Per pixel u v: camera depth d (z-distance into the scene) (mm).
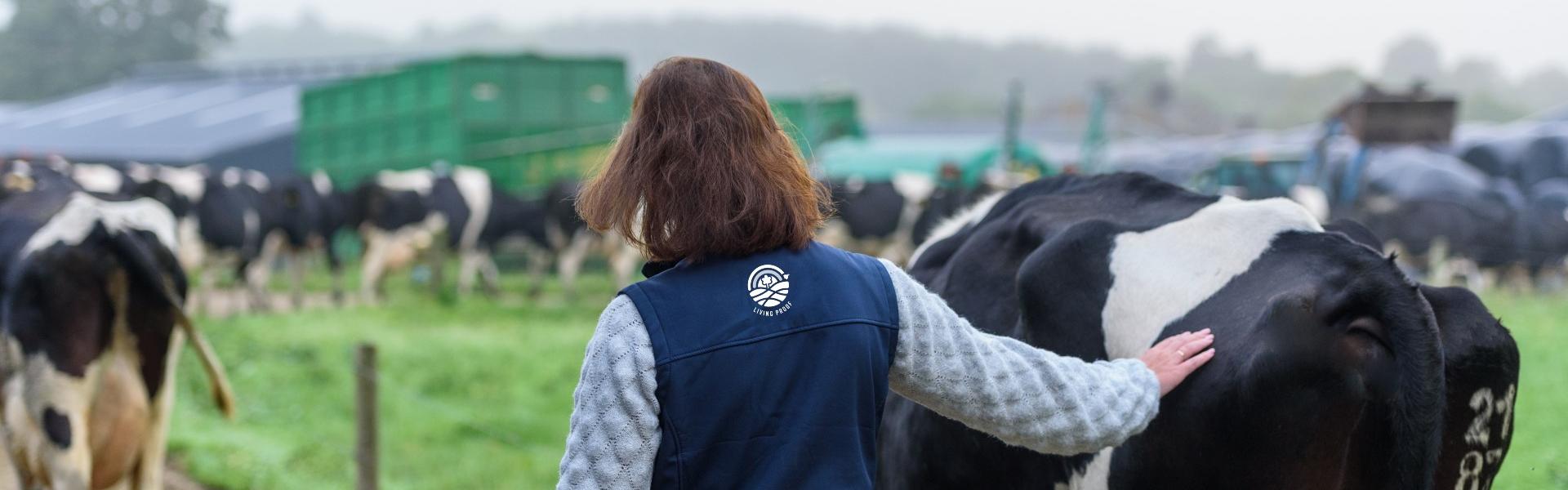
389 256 16828
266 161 31953
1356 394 2387
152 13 83062
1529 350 10617
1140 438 2623
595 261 22250
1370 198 20516
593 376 1919
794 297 1969
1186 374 2447
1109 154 38344
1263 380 2393
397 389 8352
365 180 16766
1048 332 2918
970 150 24938
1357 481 2475
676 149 1954
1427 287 2756
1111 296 2830
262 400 8852
